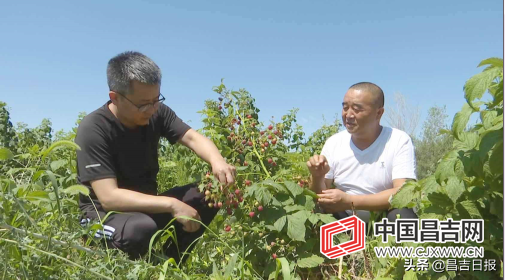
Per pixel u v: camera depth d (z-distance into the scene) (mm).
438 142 18328
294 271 2971
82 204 3236
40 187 2930
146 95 2969
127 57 3000
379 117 3754
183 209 2943
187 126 3545
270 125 3904
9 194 2221
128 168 3297
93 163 3057
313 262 2912
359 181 3818
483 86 2023
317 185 3496
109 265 2275
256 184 3020
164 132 3543
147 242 2902
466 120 2170
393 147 3721
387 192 3371
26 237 2105
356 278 2943
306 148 5969
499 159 2098
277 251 3045
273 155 3920
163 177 5887
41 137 7855
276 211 3012
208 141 3463
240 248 3033
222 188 3092
